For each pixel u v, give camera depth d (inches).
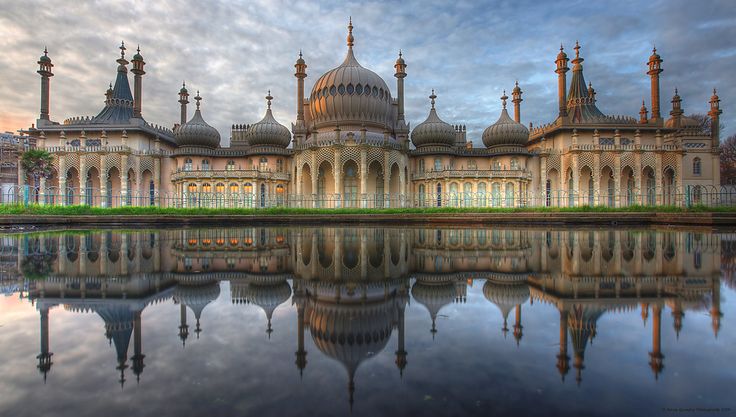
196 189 2031.3
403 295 242.8
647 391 105.9
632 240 657.6
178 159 2241.6
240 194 2025.1
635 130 2183.8
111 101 2364.7
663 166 2097.7
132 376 118.1
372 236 783.7
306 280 296.4
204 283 283.7
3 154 2593.5
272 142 2256.4
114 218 1262.3
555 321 180.1
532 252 486.9
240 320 184.4
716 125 2423.7
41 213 1289.4
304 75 2388.0
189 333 163.8
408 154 2229.3
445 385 110.6
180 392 106.5
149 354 137.4
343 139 2038.6
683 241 633.0
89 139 2183.8
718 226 1102.4
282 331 166.4
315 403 99.0
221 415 92.0
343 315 194.4
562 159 2207.2
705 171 2411.4
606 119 2252.7
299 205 2063.2
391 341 152.4
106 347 145.4
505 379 114.6
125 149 2060.8
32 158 1827.0
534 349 141.6
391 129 2340.1
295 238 727.7
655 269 342.6
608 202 2237.9
